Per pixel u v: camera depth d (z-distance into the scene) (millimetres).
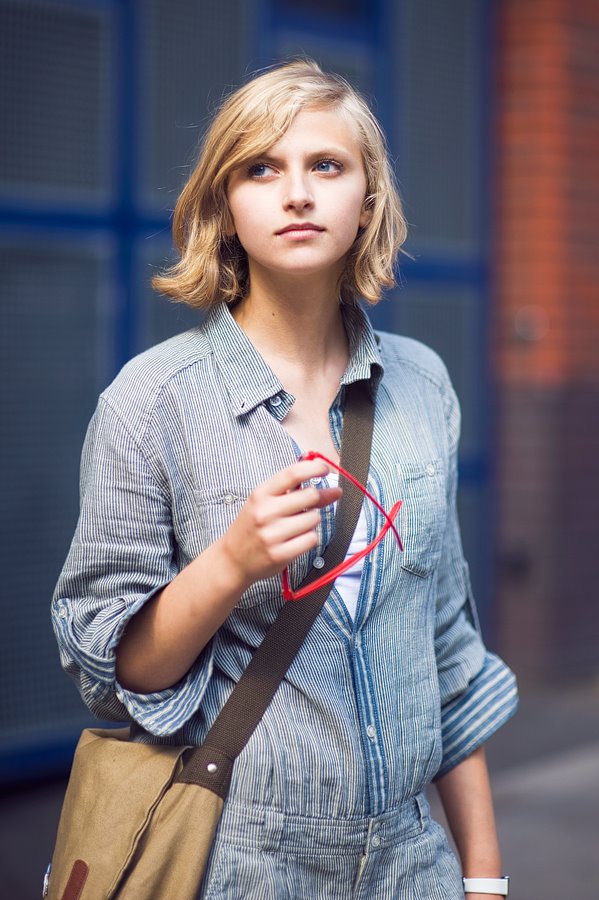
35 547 4887
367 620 1741
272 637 1682
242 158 1683
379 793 1724
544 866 4398
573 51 6773
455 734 1994
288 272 1704
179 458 1709
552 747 5824
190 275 1802
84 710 5059
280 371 1808
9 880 4090
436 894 1810
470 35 6641
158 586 1671
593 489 7082
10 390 4789
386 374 1925
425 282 6496
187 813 1612
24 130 4762
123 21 5008
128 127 5059
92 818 1622
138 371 1738
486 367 6867
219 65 5367
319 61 5859
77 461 5016
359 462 1784
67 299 4957
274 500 1489
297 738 1676
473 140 6699
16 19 4695
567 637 6941
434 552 1840
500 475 6934
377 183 1815
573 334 6898
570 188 6828
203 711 1701
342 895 1715
